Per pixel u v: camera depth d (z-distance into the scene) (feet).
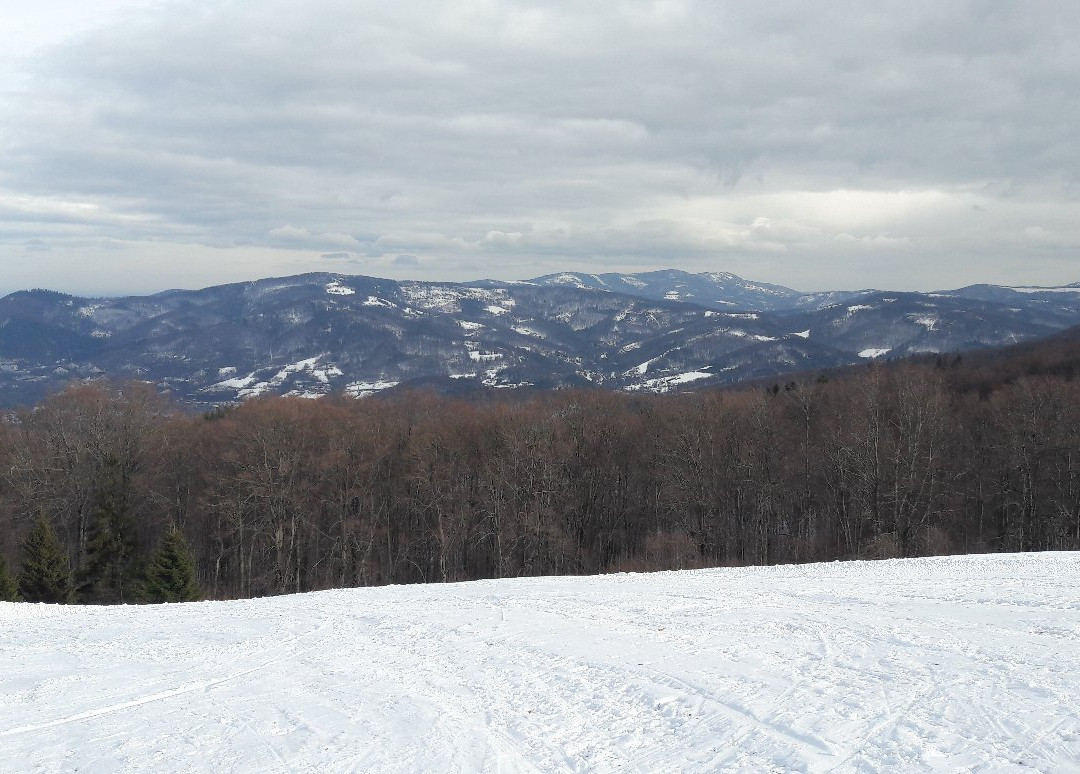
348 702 46.88
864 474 152.97
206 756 38.86
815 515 188.44
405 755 37.81
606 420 193.26
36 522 140.26
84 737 42.27
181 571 126.93
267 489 149.48
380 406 195.21
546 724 41.19
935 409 158.40
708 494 172.55
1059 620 56.70
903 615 61.98
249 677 53.62
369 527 169.48
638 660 52.01
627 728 39.75
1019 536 161.79
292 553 163.43
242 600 89.86
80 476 159.84
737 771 33.58
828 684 44.39
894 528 152.15
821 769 32.89
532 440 171.53
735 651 53.16
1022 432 165.58
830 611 65.16
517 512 169.78
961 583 74.90
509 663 53.78
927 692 41.65
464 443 180.96
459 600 79.51
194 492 177.06
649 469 191.52
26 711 47.06
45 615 82.33
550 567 173.99
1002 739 34.30
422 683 50.26
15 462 159.84
